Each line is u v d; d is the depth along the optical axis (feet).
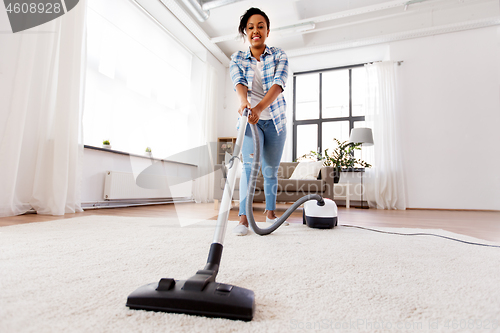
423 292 1.87
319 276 2.17
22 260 2.42
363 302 1.67
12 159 5.69
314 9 13.88
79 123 7.37
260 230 3.95
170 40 13.70
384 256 2.91
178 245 3.20
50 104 6.74
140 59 11.44
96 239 3.49
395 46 14.26
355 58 15.94
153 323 1.33
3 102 5.62
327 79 17.47
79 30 7.14
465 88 13.00
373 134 14.06
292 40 15.51
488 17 12.34
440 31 13.35
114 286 1.83
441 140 13.07
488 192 12.26
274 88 3.95
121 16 10.61
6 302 1.53
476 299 1.76
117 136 10.14
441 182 12.88
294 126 17.72
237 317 1.39
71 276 2.02
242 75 4.61
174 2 11.52
